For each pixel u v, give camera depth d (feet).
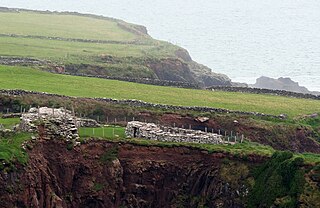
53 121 504.43
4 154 454.81
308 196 464.65
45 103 604.08
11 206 445.78
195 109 637.30
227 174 508.53
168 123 604.08
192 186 515.50
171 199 513.86
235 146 536.01
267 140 606.14
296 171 479.82
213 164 517.55
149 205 513.45
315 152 614.34
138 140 524.93
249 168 508.12
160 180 516.73
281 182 481.46
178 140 531.09
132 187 511.81
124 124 589.73
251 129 611.06
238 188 499.10
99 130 547.90
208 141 537.24
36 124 497.46
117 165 508.53
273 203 472.85
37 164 478.18
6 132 485.97
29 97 611.06
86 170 502.79
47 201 476.13
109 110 611.47
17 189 452.35
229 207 497.05
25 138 482.28
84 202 498.28
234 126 609.83
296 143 615.16
